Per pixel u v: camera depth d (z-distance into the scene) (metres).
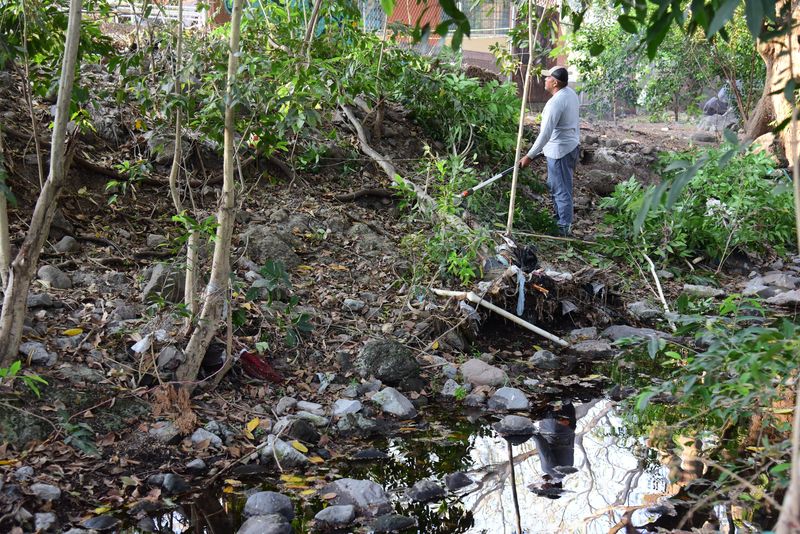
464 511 3.82
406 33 8.67
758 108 11.66
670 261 8.70
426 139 9.51
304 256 6.76
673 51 13.83
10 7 4.64
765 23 2.71
